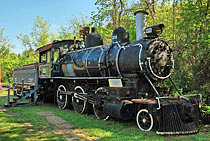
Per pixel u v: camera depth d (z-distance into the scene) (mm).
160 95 6176
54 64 9766
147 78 5750
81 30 10203
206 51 8008
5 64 30500
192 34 8867
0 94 16359
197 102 5555
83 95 7762
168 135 4859
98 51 7656
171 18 11430
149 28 6395
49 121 6566
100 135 4996
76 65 8297
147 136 4867
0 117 7023
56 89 10289
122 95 5703
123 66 6305
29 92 10508
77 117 7156
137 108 5855
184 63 9016
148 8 12477
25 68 12938
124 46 6613
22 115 7492
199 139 4516
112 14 16188
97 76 7520
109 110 6004
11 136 4906
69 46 10711
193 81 8328
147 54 5805
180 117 5055
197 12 8453
